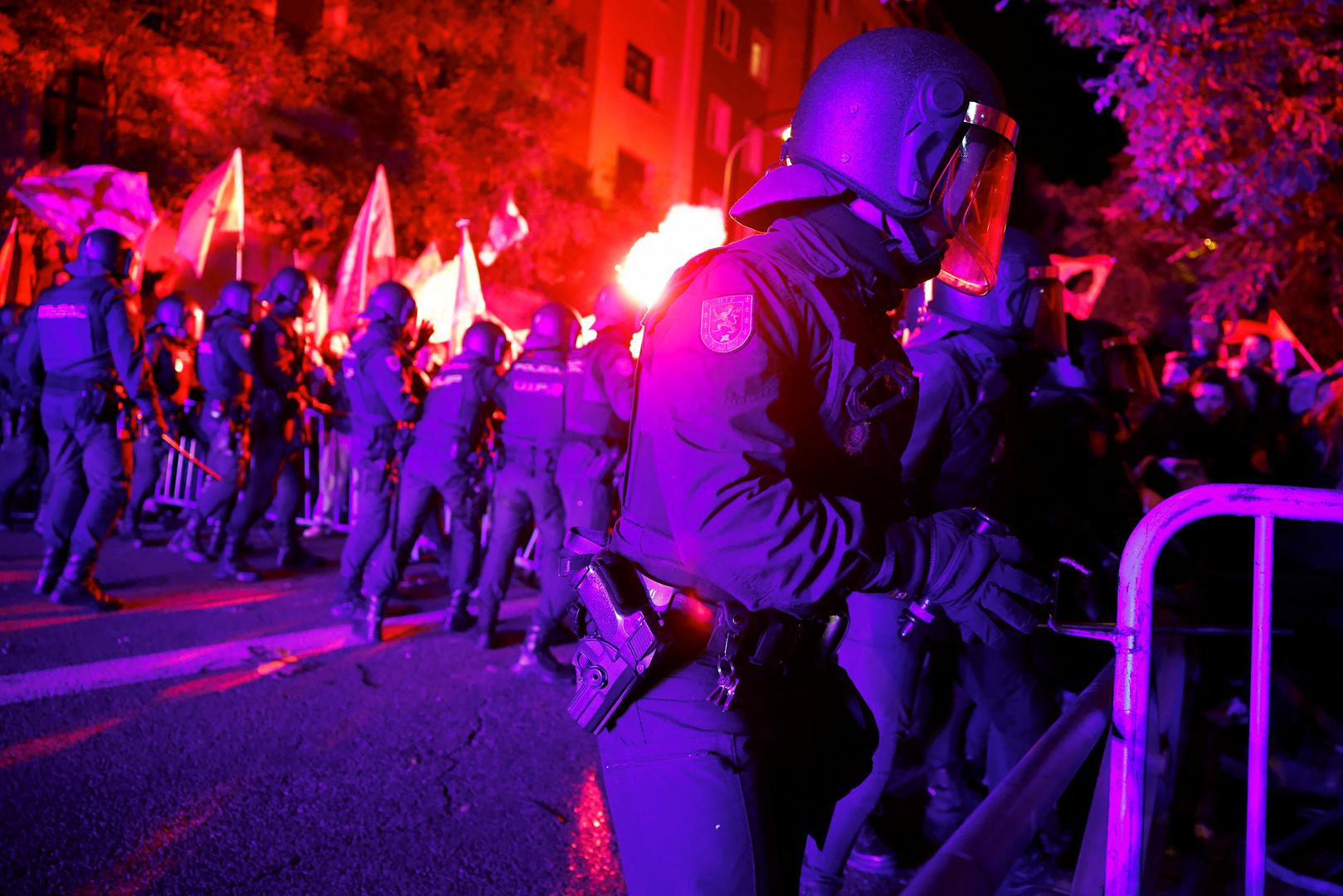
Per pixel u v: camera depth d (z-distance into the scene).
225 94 15.93
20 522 8.95
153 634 5.63
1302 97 6.54
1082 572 1.58
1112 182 17.53
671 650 1.50
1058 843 3.18
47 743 3.96
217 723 4.34
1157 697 2.31
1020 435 3.10
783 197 1.57
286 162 16.53
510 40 19.31
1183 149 6.97
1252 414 7.05
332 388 9.60
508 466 5.55
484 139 19.06
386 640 5.91
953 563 1.43
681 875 1.44
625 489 1.65
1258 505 1.60
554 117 20.38
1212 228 10.61
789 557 1.32
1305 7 6.35
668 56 29.56
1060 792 1.31
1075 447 4.02
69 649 5.21
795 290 1.45
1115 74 7.13
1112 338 4.13
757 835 1.45
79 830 3.27
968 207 1.64
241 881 3.03
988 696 3.21
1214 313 9.38
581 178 23.55
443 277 11.86
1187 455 6.39
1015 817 1.14
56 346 5.80
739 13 32.47
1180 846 3.34
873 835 3.40
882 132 1.54
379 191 12.69
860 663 2.79
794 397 1.44
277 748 4.10
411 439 6.14
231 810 3.50
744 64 33.09
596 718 1.52
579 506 5.29
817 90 1.61
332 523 9.89
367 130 18.38
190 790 3.64
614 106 27.66
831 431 1.49
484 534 8.55
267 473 7.35
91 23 14.27
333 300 13.69
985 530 1.48
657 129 29.31
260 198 16.00
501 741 4.34
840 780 1.67
